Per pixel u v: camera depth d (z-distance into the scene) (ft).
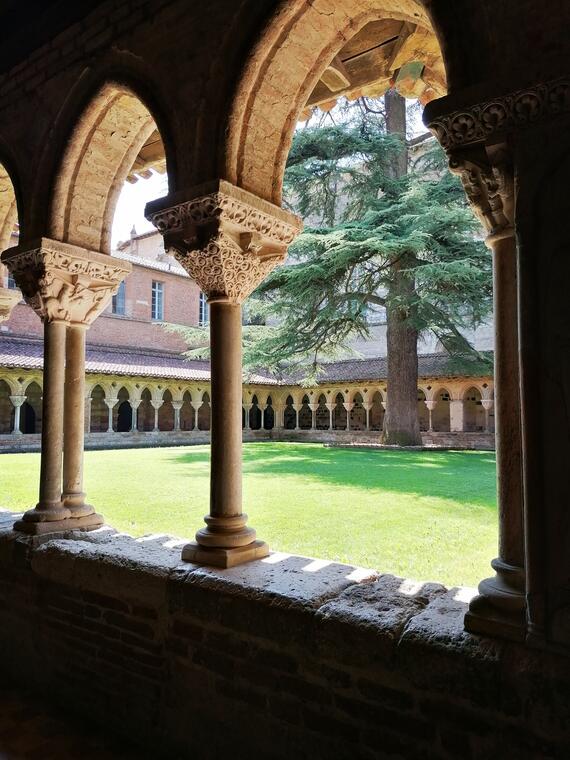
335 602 6.95
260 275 9.49
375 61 11.32
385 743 6.18
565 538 5.27
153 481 22.68
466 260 41.19
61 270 11.63
